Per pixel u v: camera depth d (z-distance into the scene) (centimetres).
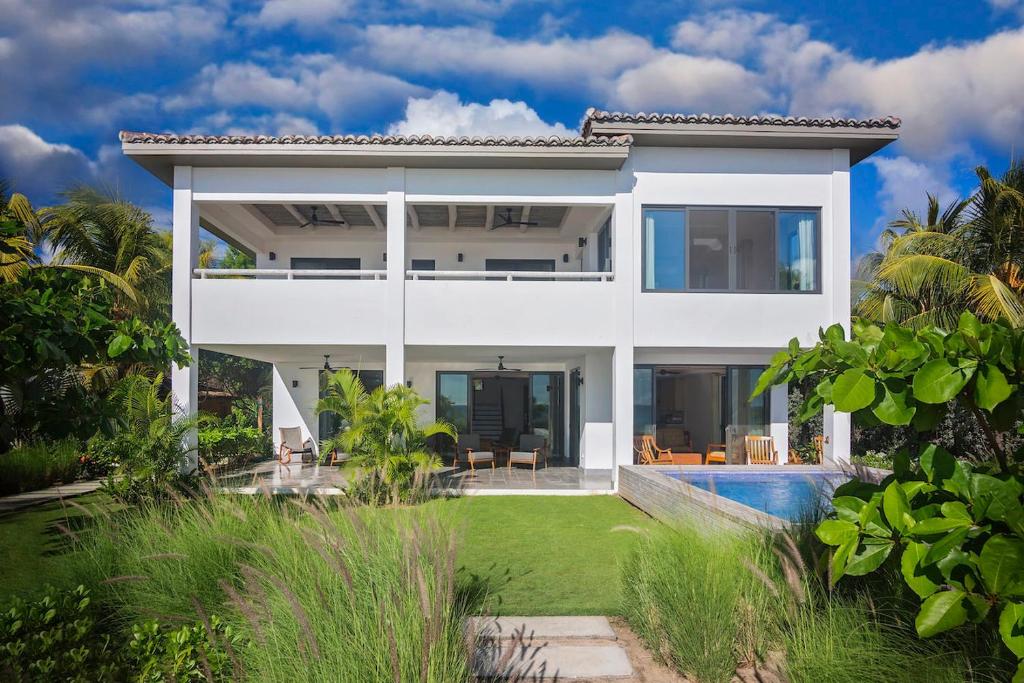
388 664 367
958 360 275
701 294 1468
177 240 1416
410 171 1449
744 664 501
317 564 480
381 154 1382
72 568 591
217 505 638
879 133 1417
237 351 1623
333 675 356
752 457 1636
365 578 459
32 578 698
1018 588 244
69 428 537
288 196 1438
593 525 1046
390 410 1212
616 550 869
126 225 2067
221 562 561
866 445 1666
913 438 1574
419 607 410
